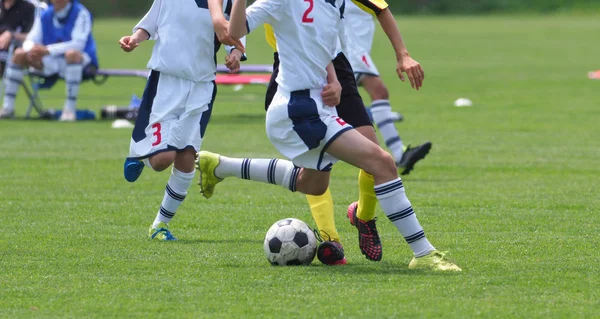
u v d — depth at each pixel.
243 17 16.12
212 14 16.98
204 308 13.87
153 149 18.94
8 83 45.72
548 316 13.39
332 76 16.66
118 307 13.92
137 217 22.31
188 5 19.05
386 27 17.09
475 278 15.76
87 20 44.72
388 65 84.75
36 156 33.41
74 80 44.97
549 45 113.62
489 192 26.14
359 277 15.94
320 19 16.33
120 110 46.78
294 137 16.50
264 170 18.52
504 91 61.69
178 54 19.03
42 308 13.89
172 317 13.39
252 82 45.41
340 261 17.28
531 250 18.28
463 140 38.16
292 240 16.97
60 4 44.09
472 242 19.19
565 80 69.31
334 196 25.75
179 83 19.17
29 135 39.50
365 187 17.27
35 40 44.56
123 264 17.03
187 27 19.05
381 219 22.42
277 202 24.66
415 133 40.56
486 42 119.38
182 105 19.14
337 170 31.23
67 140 38.00
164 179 28.72
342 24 17.28
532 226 21.05
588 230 20.52
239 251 18.42
